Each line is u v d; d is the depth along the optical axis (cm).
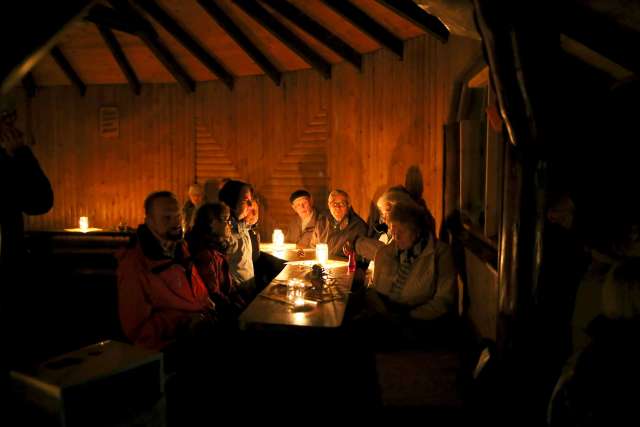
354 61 556
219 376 298
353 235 502
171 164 747
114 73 725
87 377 170
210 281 335
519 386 199
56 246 762
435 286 319
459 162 412
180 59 673
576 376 134
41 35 155
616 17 162
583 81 194
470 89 388
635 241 152
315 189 652
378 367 244
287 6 500
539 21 174
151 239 287
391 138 520
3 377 178
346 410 279
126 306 272
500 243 212
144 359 188
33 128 768
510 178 205
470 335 355
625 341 130
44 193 234
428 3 217
